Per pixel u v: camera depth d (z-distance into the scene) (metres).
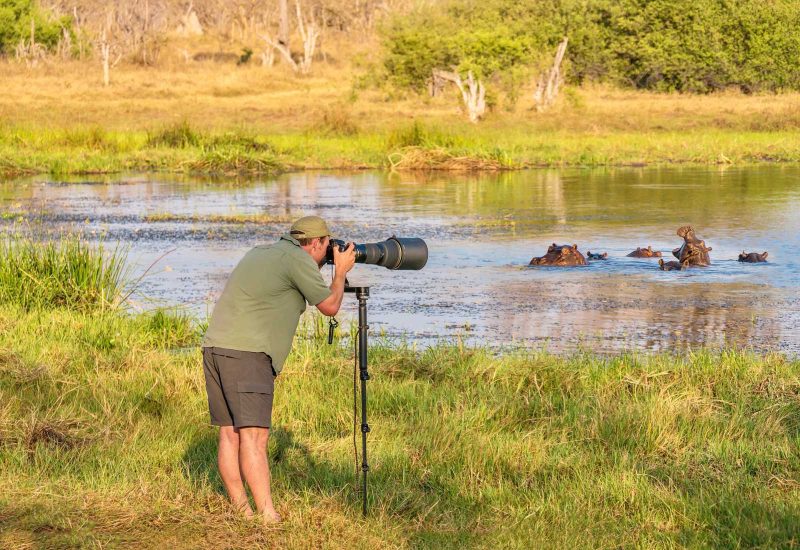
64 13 185.38
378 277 31.73
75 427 16.69
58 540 12.01
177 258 35.03
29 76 143.50
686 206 47.16
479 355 21.23
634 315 26.41
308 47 158.88
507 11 121.44
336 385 19.25
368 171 68.56
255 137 76.44
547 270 32.59
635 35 122.38
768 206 46.78
